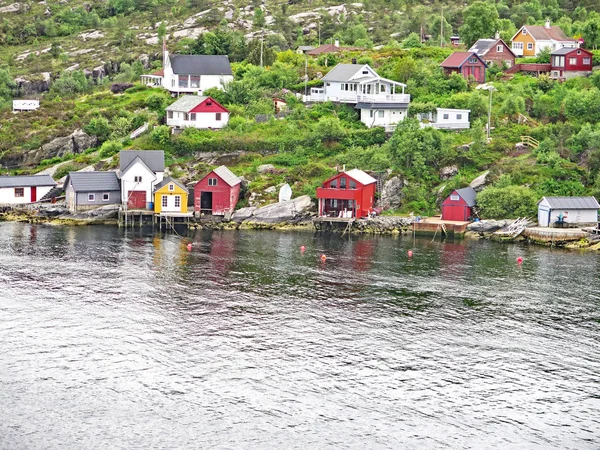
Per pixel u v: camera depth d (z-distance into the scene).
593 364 79.00
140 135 154.00
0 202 136.75
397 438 66.25
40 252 112.62
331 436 66.31
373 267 108.69
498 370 77.44
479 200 129.25
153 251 115.06
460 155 139.38
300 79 175.00
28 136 158.25
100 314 89.06
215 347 81.19
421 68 173.38
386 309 92.38
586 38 189.00
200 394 72.00
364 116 155.75
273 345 81.88
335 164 141.88
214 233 128.25
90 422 67.44
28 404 69.69
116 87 187.88
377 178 137.75
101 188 133.75
